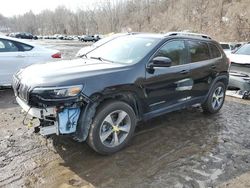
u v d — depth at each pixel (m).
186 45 5.31
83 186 3.45
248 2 50.28
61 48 29.36
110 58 4.82
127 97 4.35
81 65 4.38
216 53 6.08
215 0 58.22
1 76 7.16
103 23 94.94
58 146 4.39
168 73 4.80
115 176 3.68
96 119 3.94
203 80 5.66
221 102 6.37
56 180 3.55
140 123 5.49
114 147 4.20
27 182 3.49
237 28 47.72
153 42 4.84
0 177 3.56
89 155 4.16
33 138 4.65
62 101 3.67
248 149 4.59
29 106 3.84
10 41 7.33
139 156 4.20
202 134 5.11
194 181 3.62
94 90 3.87
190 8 64.06
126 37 5.40
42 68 4.25
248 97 7.83
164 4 79.00
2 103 6.58
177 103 5.18
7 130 4.96
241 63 7.84
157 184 3.54
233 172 3.87
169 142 4.71
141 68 4.42
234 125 5.65
